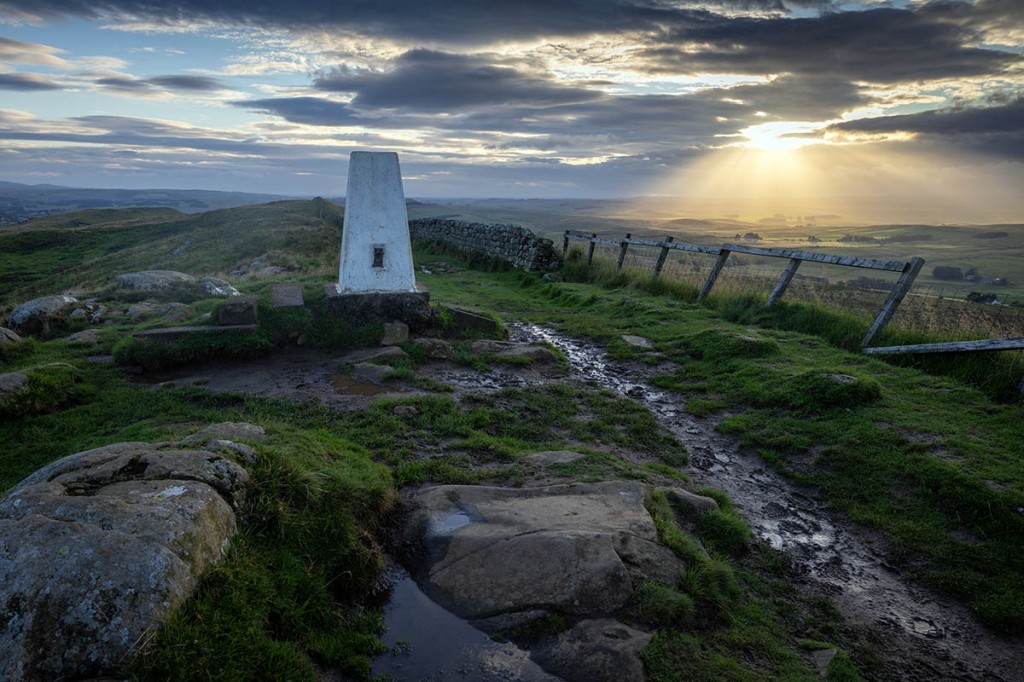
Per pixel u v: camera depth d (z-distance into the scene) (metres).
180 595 2.75
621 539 3.89
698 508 4.78
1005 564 4.27
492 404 7.15
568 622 3.37
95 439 5.83
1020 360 7.19
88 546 2.69
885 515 4.96
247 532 3.44
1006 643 3.72
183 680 2.51
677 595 3.54
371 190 9.77
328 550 3.73
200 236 36.38
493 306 14.26
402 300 9.87
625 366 9.20
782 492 5.51
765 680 3.18
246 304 9.14
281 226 33.84
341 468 4.60
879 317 9.07
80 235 53.12
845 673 3.33
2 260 44.34
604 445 6.25
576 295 14.57
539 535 3.86
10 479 5.18
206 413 6.46
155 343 8.37
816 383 7.11
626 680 3.04
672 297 13.71
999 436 5.95
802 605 4.00
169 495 3.21
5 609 2.49
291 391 7.36
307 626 3.22
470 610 3.52
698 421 7.09
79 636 2.47
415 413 6.59
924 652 3.64
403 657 3.25
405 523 4.40
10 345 8.70
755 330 10.28
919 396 7.02
